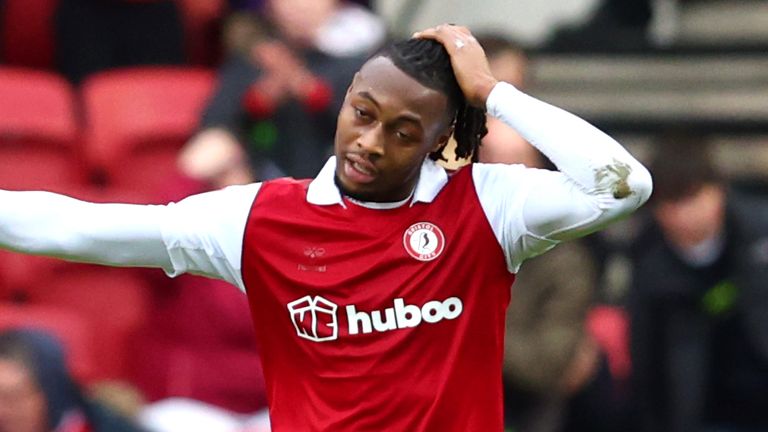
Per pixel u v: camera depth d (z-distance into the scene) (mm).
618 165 11484
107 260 11789
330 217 11883
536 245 11883
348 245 11836
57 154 27344
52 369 19672
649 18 32625
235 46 24969
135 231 11734
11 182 26891
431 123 11562
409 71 11484
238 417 22500
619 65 31391
